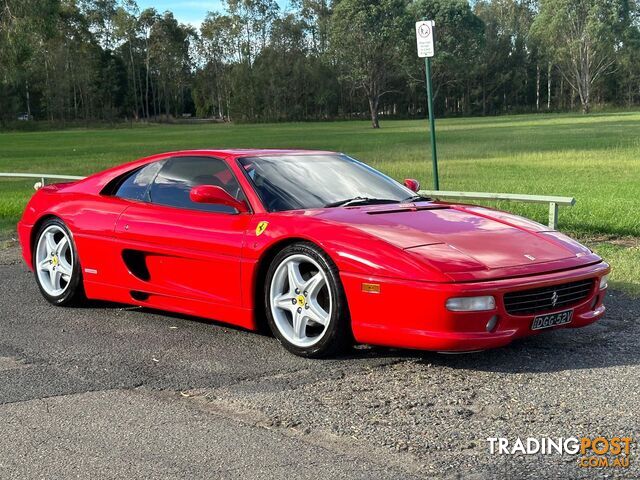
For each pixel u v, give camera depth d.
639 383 4.10
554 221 7.19
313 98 116.25
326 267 4.55
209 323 5.63
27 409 3.87
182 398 4.00
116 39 120.25
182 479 3.00
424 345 4.23
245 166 5.35
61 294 6.19
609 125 55.59
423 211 5.09
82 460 3.21
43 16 47.84
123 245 5.64
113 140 55.94
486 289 4.14
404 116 119.19
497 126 62.78
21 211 12.62
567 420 3.58
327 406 3.83
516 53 117.81
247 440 3.40
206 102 126.50
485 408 3.77
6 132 95.44
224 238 5.03
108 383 4.28
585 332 5.19
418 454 3.21
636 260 7.49
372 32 82.19
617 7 98.44
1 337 5.32
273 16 115.19
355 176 5.63
